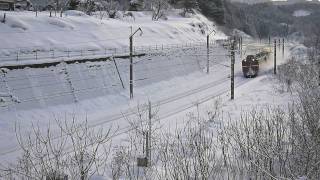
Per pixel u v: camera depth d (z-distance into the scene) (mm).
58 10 64875
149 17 86062
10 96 32094
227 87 49594
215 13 118688
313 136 12852
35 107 33438
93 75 41406
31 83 34469
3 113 30516
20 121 29938
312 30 147250
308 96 24766
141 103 40031
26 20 46219
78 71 39906
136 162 15867
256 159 12211
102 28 56344
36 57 37781
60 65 38188
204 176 11062
